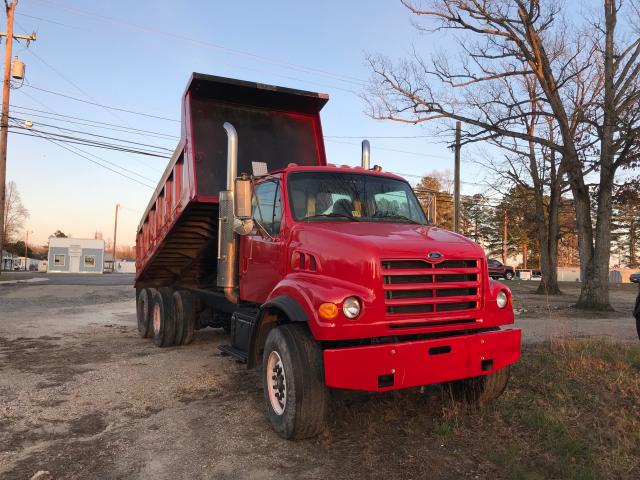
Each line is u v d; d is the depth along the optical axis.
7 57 27.50
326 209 5.68
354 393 5.87
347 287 4.39
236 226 5.72
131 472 4.02
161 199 9.48
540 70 17.42
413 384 4.36
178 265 10.41
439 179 49.91
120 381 6.82
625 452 4.10
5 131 28.44
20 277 38.28
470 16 17.48
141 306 10.79
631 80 16.61
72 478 3.93
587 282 17.20
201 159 7.66
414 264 4.54
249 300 6.16
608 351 7.73
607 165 16.83
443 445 4.40
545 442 4.36
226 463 4.16
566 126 17.50
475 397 5.32
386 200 6.07
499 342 4.80
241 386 6.55
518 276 58.28
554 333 9.78
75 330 11.84
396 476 3.85
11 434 4.88
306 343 4.52
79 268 59.25
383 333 4.35
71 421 5.24
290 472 3.96
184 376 7.08
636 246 67.69
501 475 3.83
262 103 8.27
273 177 5.99
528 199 31.12
